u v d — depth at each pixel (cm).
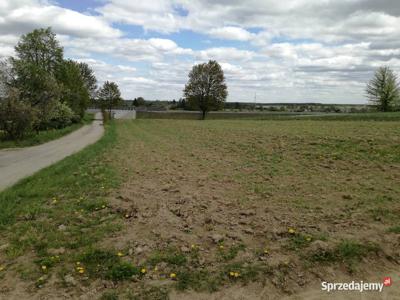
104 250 518
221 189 888
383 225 603
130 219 657
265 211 693
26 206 738
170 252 512
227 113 8719
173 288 425
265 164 1254
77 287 426
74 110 5134
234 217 662
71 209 719
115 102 7594
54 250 521
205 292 419
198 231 593
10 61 2705
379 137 1630
